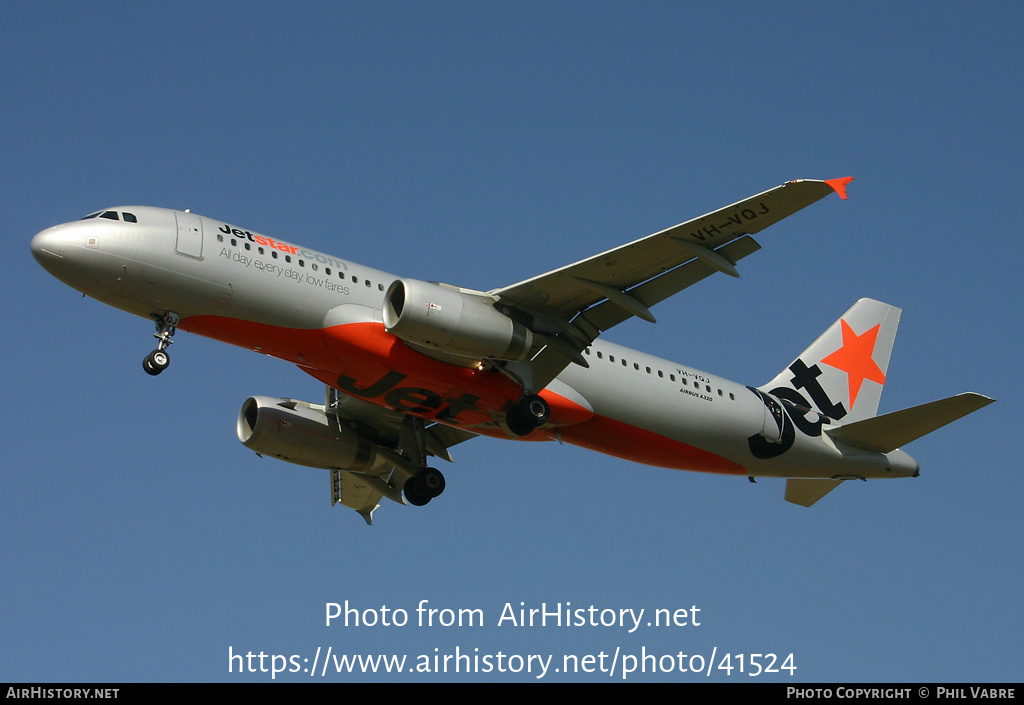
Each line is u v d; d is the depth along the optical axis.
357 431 66.62
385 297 53.62
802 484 71.31
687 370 62.84
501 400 56.31
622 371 59.75
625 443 61.31
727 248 51.28
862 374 73.06
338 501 72.00
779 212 49.00
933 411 62.91
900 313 75.31
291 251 53.44
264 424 64.06
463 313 52.47
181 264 50.75
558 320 55.72
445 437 69.19
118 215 51.22
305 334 53.00
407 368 54.25
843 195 46.97
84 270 49.97
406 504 67.88
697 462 63.75
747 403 63.72
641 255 51.75
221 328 52.56
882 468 67.38
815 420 66.38
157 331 52.22
